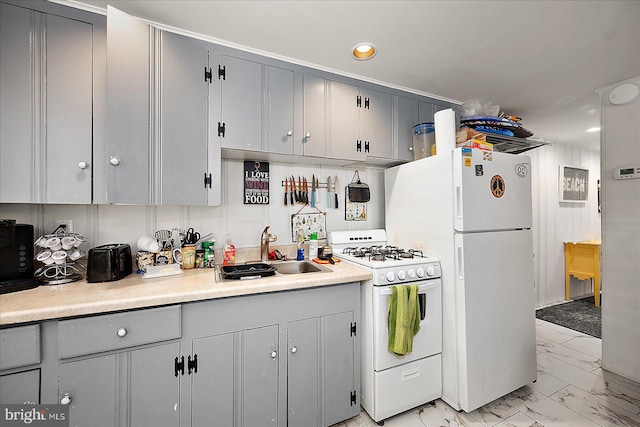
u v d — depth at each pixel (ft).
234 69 5.49
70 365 3.56
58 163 4.34
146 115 4.65
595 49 5.76
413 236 6.79
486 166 5.90
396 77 6.89
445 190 5.90
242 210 6.68
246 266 6.14
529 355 6.39
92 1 4.48
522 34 5.29
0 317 3.19
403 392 5.48
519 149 8.76
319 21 4.94
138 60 4.60
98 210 5.40
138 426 3.88
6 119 4.07
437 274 5.86
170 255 5.61
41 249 4.98
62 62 4.39
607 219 7.25
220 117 5.31
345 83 6.63
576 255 12.77
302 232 7.29
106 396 3.72
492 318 5.85
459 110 8.23
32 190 4.19
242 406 4.46
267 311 4.64
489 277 5.85
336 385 5.18
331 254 6.73
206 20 4.91
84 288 4.25
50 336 3.49
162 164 4.77
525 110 8.92
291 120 5.98
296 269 6.63
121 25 4.45
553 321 10.53
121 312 3.77
